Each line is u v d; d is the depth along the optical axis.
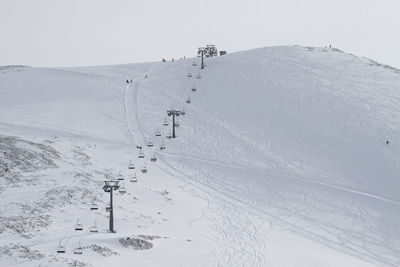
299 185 92.00
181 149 109.50
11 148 84.38
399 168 95.81
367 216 81.06
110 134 117.50
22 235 53.22
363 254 69.25
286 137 113.00
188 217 74.75
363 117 118.38
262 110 128.00
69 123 123.00
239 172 98.00
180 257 54.59
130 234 58.34
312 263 60.22
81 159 92.56
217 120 124.50
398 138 107.31
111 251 51.94
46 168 81.50
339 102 127.62
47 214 61.69
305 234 74.69
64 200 67.56
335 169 97.56
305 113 123.69
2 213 59.28
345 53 180.38
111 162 98.69
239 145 110.44
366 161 99.44
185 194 86.56
